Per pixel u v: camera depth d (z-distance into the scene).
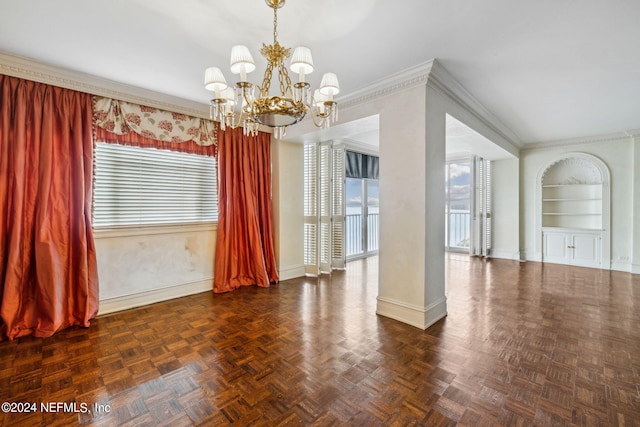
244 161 4.27
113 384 1.96
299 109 1.93
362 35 2.27
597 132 5.32
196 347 2.47
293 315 3.18
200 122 3.88
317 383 1.97
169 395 1.85
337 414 1.68
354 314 3.20
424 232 2.82
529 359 2.27
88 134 3.00
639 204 5.20
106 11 1.96
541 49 2.48
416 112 2.85
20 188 2.61
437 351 2.39
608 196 5.52
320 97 2.25
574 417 1.65
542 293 3.96
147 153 3.56
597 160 5.61
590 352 2.37
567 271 5.28
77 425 1.60
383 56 2.59
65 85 2.85
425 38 2.31
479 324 2.93
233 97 2.20
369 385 1.95
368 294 3.91
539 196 6.23
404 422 1.62
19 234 2.62
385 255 3.15
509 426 1.58
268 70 1.97
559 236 6.03
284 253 4.67
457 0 1.87
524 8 1.95
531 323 2.95
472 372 2.09
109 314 3.21
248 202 4.29
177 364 2.21
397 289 3.04
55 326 2.70
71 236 2.90
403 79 2.89
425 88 2.79
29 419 1.64
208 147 4.00
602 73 2.93
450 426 1.58
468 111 3.70
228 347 2.46
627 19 2.05
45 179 2.71
